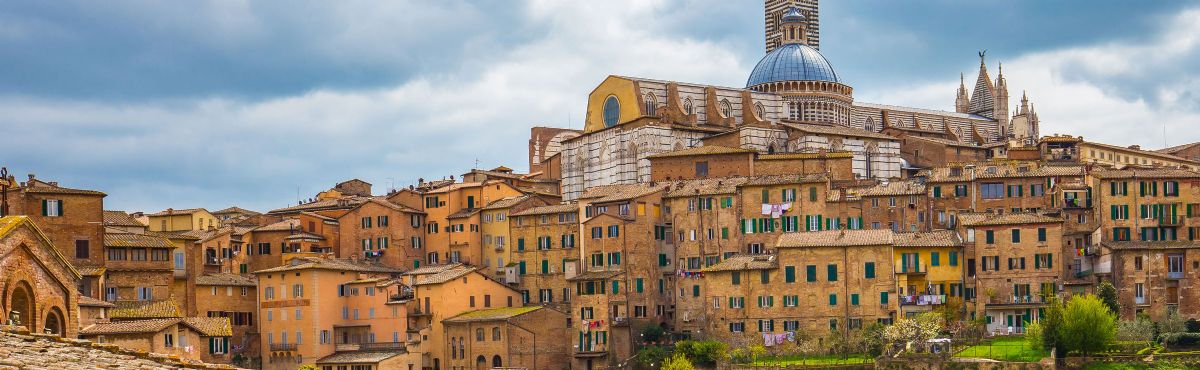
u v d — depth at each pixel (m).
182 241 183.12
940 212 189.50
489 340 183.75
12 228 55.97
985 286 173.12
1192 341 155.62
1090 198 182.75
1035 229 173.00
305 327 190.12
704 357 170.00
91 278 159.25
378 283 193.12
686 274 188.50
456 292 192.38
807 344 172.00
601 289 187.62
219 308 191.62
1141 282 168.50
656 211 194.12
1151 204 178.88
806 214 187.62
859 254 173.38
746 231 189.25
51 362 43.31
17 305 57.19
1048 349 151.75
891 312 171.12
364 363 183.00
